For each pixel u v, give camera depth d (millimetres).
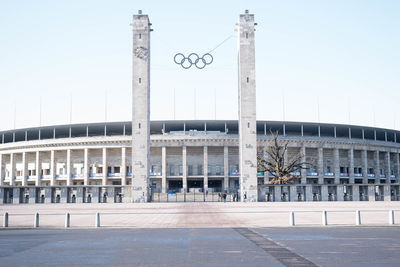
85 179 94688
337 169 98625
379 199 71562
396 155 110312
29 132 104375
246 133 71250
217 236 20234
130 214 36594
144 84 71938
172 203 63406
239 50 72938
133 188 69562
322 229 23500
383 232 21703
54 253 15188
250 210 41438
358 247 16250
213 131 96188
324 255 14406
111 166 96562
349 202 63594
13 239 19641
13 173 102688
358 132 106625
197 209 44156
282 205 53562
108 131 101062
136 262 13250
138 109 71500
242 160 70625
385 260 13383
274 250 15570
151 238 19547
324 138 97250
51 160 97625
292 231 22438
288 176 78312
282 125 99500
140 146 70625
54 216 34438
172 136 93188
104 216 34219
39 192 67875
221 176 93250
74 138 95500
